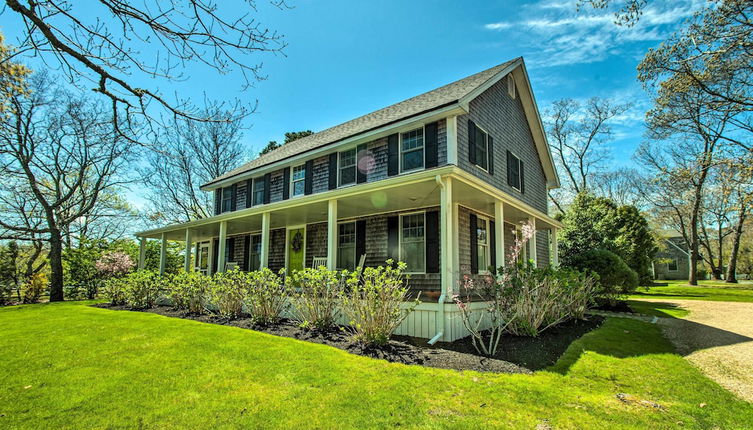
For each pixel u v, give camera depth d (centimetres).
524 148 1402
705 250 3697
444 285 677
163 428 321
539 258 1523
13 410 358
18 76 1013
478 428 318
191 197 2481
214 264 1709
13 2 342
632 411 365
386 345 585
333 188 1151
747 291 1827
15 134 1555
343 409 353
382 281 622
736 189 1515
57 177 1802
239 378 438
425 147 945
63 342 635
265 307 787
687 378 479
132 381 432
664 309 1177
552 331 729
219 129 2425
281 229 1398
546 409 360
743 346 651
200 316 924
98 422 333
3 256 1614
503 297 688
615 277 1167
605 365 520
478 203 988
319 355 529
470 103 1034
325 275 737
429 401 371
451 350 579
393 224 1053
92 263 1739
